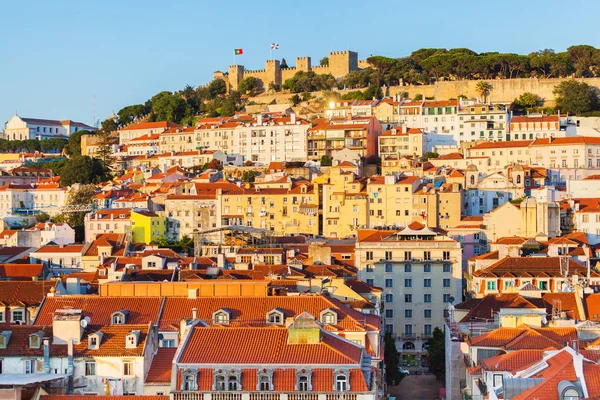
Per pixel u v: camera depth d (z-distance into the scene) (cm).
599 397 11850
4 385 14150
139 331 16225
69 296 18975
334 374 14225
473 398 16150
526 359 15075
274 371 14288
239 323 17812
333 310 18288
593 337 17162
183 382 14300
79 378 15762
